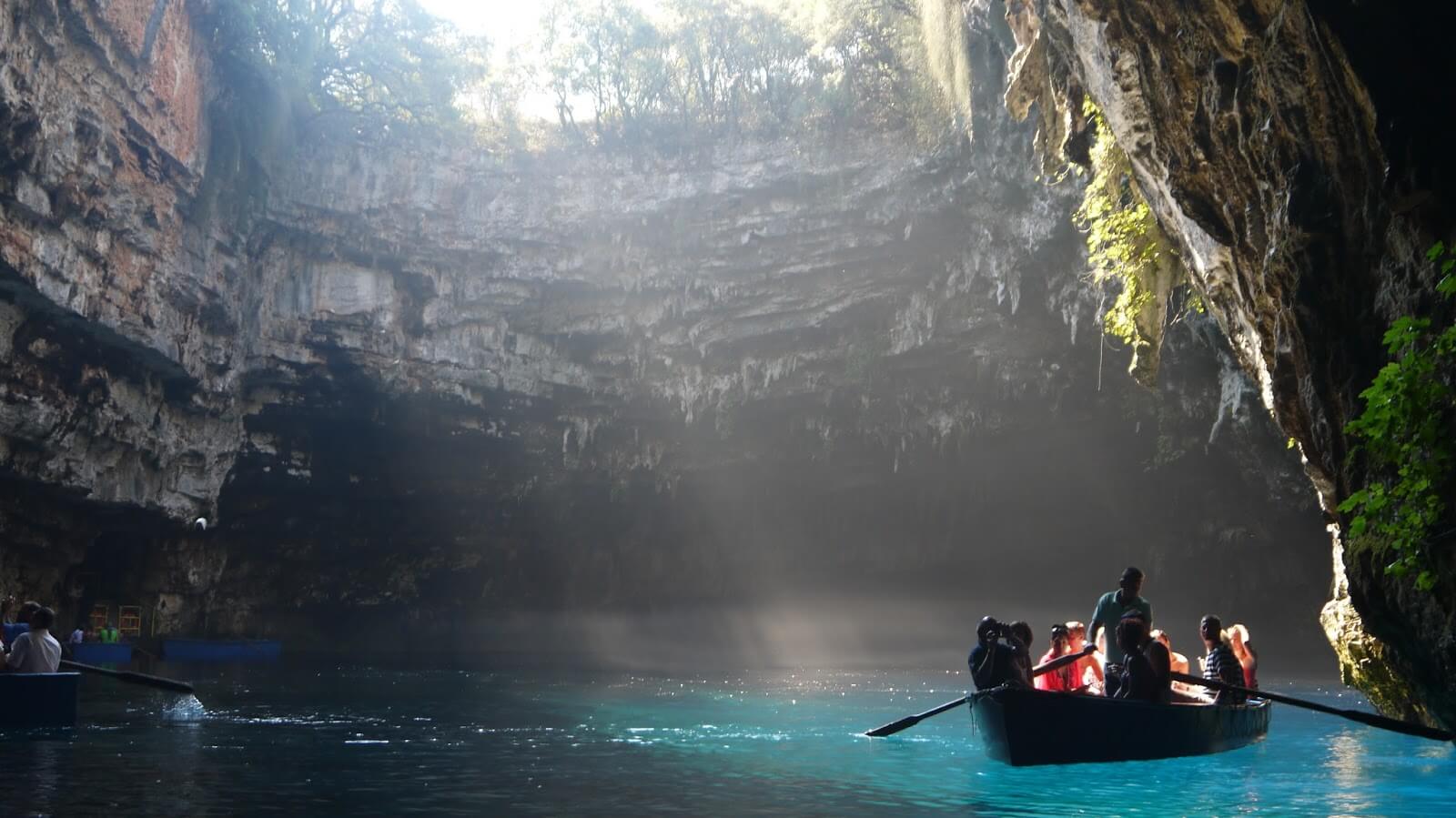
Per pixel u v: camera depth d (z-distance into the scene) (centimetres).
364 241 4069
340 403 4244
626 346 4394
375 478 4672
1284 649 4431
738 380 4347
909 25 3459
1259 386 1343
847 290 4062
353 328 4066
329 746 1193
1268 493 3809
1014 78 1611
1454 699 877
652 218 4134
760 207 4028
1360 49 819
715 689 2430
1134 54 1123
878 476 4812
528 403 4484
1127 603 1148
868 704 1958
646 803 842
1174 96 1109
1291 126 941
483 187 4169
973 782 944
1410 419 706
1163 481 4350
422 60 3962
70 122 2706
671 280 4206
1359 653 1362
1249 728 1251
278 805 809
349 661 3766
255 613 4750
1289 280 992
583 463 4778
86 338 3075
